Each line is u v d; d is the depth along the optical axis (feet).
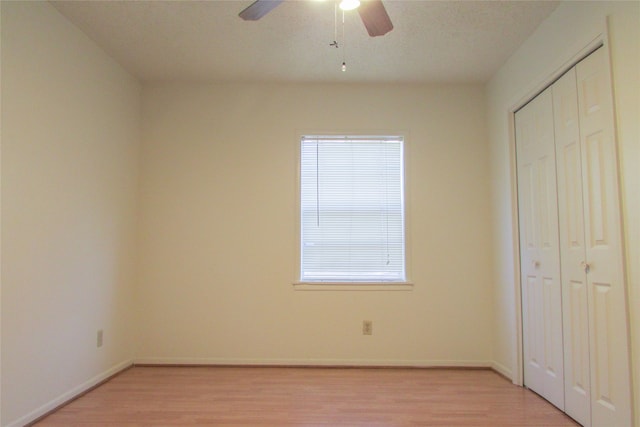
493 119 11.98
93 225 10.09
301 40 10.04
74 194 9.36
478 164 12.39
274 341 11.98
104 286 10.56
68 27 9.18
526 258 10.18
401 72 11.78
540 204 9.50
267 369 11.60
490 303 12.05
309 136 12.51
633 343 6.47
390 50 10.50
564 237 8.49
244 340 11.99
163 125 12.49
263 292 12.10
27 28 7.94
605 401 7.16
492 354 11.89
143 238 12.24
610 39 6.88
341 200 12.45
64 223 9.00
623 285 6.65
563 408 8.48
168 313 12.08
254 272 12.16
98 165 10.33
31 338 7.98
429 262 12.17
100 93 10.44
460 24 9.28
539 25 9.29
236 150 12.44
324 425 7.84
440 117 12.53
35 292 8.11
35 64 8.15
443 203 12.31
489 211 12.23
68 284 9.12
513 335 10.57
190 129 12.50
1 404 7.26
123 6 8.64
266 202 12.32
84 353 9.68
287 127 12.51
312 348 11.96
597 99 7.37
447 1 8.42
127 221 11.75
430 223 12.26
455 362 11.90
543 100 9.35
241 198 12.33
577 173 8.02
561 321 8.60
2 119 7.34
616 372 6.86
